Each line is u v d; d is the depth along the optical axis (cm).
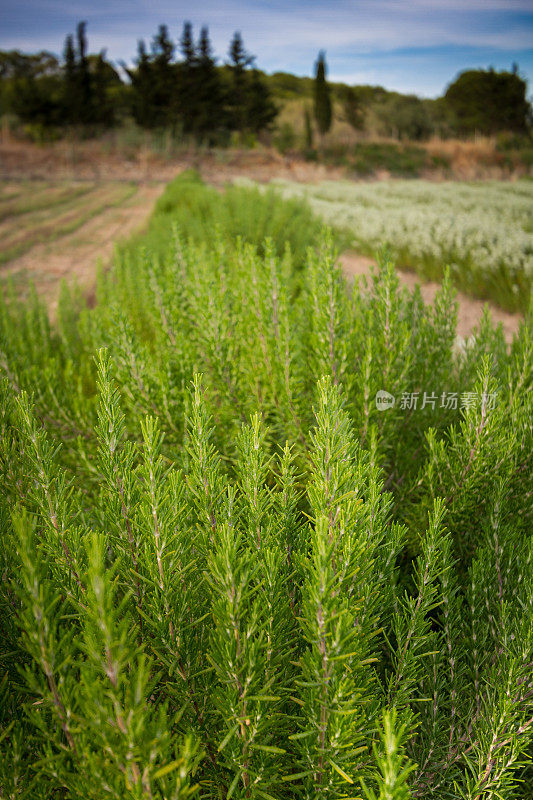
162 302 283
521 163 4872
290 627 122
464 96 6294
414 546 193
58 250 1703
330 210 1716
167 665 111
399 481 225
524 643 128
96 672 83
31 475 124
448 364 265
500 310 849
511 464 192
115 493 121
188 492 133
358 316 256
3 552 114
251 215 732
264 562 117
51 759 84
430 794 135
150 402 209
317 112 6003
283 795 114
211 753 115
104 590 79
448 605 154
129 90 6812
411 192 2480
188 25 6212
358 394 210
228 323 256
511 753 119
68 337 399
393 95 8875
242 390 234
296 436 214
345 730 97
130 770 77
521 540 183
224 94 6575
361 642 111
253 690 102
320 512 112
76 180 4431
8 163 5138
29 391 230
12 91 6531
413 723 144
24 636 83
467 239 1053
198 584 122
